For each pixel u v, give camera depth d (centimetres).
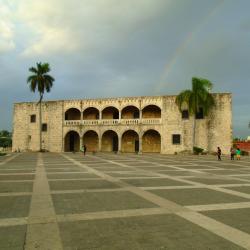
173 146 5547
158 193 1308
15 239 706
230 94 5334
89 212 960
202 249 647
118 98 5959
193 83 5034
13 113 6719
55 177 1880
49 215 922
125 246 663
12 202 1113
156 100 5719
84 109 6181
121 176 1953
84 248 651
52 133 6347
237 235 738
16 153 5631
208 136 5381
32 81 6131
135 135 6062
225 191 1369
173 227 801
